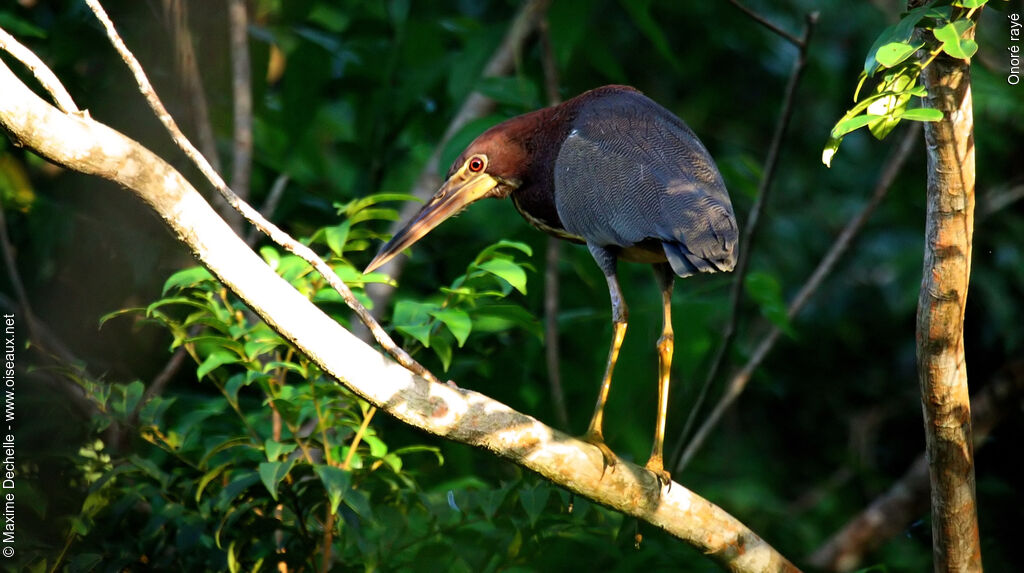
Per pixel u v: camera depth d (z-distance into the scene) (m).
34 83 9.91
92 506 6.66
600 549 7.77
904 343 14.46
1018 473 12.69
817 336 14.43
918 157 13.52
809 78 14.04
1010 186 13.15
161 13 10.33
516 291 10.06
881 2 14.04
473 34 11.19
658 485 6.38
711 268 6.54
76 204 9.87
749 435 14.42
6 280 9.82
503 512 7.05
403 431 8.99
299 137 11.52
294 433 6.52
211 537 6.91
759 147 14.48
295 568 6.84
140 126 10.43
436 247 11.00
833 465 14.27
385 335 5.61
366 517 5.91
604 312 10.08
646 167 7.07
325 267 5.48
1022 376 12.60
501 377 9.68
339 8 13.05
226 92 11.38
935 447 6.33
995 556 11.31
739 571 6.59
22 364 8.83
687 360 9.91
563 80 12.02
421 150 13.56
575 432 9.97
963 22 5.18
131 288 9.91
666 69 13.96
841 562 12.27
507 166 7.98
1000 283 12.91
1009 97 11.55
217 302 6.93
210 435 8.09
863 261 14.35
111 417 6.94
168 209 5.23
